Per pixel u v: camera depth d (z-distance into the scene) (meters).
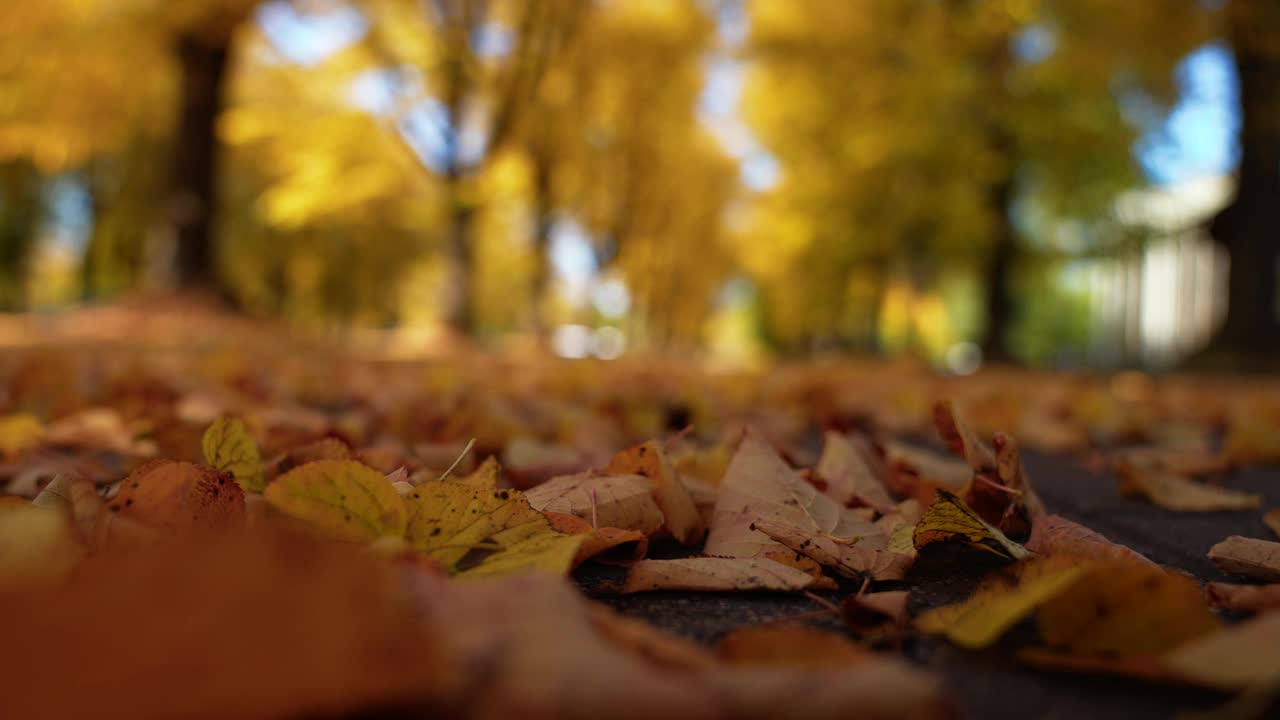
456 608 0.68
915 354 14.90
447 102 16.12
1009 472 1.56
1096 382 10.47
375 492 1.08
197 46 15.09
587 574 1.37
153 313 14.20
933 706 0.59
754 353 44.09
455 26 15.95
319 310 40.38
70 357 6.19
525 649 0.60
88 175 29.11
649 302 40.88
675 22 22.92
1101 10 14.57
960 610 0.96
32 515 0.82
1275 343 14.59
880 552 1.37
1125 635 0.87
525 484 1.89
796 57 20.12
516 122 16.83
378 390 5.07
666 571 1.25
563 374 6.68
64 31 13.96
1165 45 14.56
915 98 17.00
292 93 17.58
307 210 14.73
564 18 17.12
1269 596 1.08
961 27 16.59
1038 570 0.98
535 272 22.31
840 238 22.39
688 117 27.09
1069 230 19.47
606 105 23.80
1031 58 16.56
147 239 30.78
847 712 0.58
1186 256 34.03
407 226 34.91
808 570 1.33
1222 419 5.12
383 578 0.52
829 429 2.59
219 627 0.49
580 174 26.00
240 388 4.38
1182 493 2.28
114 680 0.48
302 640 0.49
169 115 19.64
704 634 1.07
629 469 1.60
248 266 35.09
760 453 1.65
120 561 0.49
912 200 18.86
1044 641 0.98
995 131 17.17
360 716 0.50
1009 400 4.38
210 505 1.11
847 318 34.47
